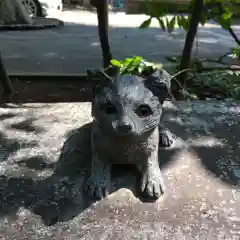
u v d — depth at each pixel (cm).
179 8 114
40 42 223
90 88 49
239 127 68
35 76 140
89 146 59
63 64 165
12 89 113
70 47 208
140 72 85
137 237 41
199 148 60
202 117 72
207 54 186
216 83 117
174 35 258
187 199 47
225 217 44
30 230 42
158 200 47
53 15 361
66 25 302
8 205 46
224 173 53
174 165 55
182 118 71
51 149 59
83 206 46
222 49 201
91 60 174
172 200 47
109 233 41
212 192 49
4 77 108
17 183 51
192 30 100
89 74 49
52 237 41
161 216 44
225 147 61
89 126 66
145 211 45
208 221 43
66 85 134
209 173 53
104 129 44
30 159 56
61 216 44
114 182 49
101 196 47
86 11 427
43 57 179
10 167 54
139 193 48
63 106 77
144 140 46
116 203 46
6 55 182
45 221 43
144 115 44
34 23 286
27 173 53
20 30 268
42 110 75
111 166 52
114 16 372
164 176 52
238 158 58
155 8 105
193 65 129
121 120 41
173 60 124
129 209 45
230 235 41
